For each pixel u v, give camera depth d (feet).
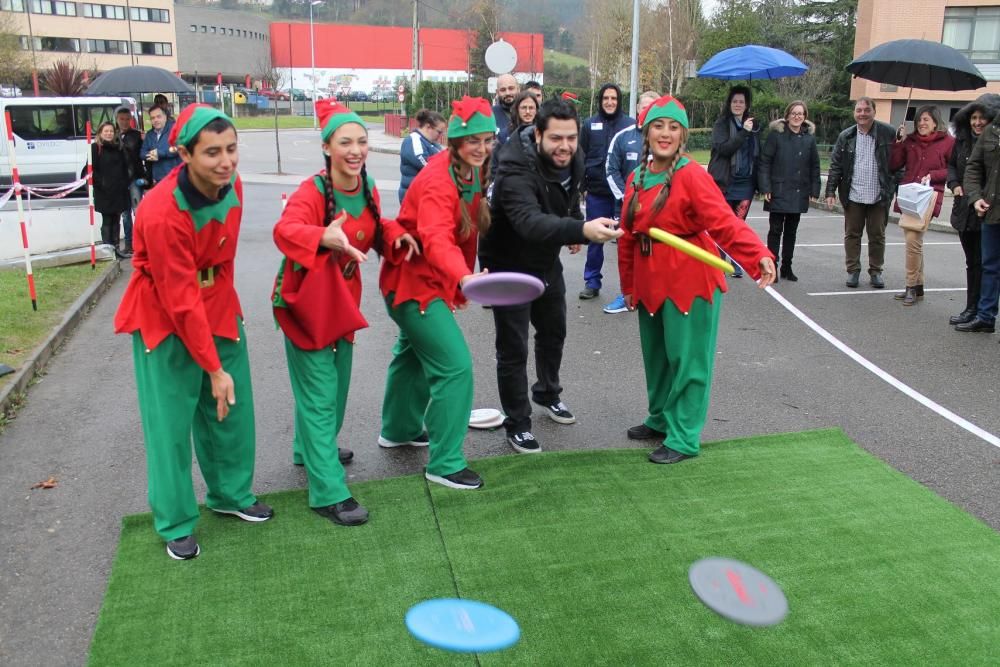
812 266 32.55
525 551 11.25
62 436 15.65
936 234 43.06
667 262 13.60
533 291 10.99
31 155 50.14
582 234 11.66
